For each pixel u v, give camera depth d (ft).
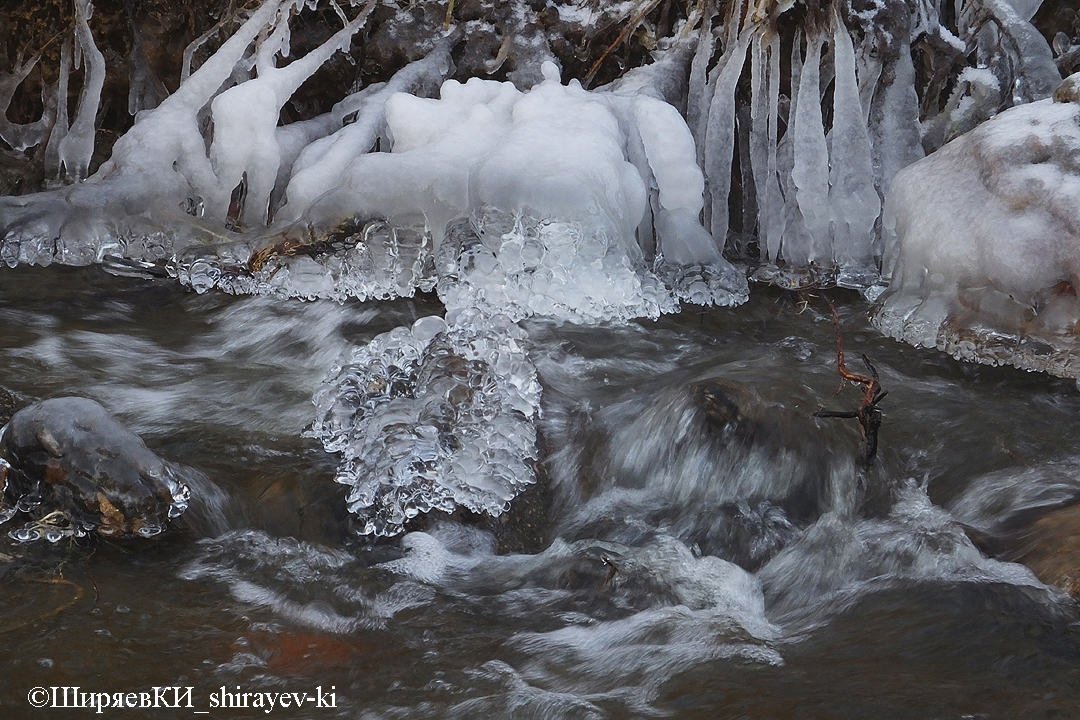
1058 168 13.25
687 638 7.83
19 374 12.15
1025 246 12.93
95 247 16.47
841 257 17.04
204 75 18.01
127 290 15.76
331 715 6.87
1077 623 7.78
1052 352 12.82
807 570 8.91
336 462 10.18
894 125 17.54
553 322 14.61
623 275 15.06
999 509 9.71
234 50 18.19
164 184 16.89
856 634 7.87
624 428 10.68
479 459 9.82
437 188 15.44
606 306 14.87
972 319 13.53
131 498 8.86
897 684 7.12
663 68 18.67
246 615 8.01
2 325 13.82
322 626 7.97
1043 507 9.53
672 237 16.35
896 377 12.79
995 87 17.42
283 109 20.39
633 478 10.18
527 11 19.94
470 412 10.11
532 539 9.57
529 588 8.70
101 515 8.87
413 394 10.78
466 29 19.90
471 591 8.64
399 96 16.90
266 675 7.30
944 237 13.89
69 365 12.61
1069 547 8.48
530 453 10.33
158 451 10.22
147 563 8.63
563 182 14.69
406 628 8.00
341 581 8.60
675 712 6.88
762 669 7.38
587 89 19.86
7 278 15.75
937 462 10.61
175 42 20.72
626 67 19.79
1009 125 14.01
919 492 10.10
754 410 10.26
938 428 11.18
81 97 18.76
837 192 17.01
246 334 14.32
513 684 7.23
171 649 7.52
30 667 7.20
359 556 9.05
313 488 9.68
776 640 7.89
